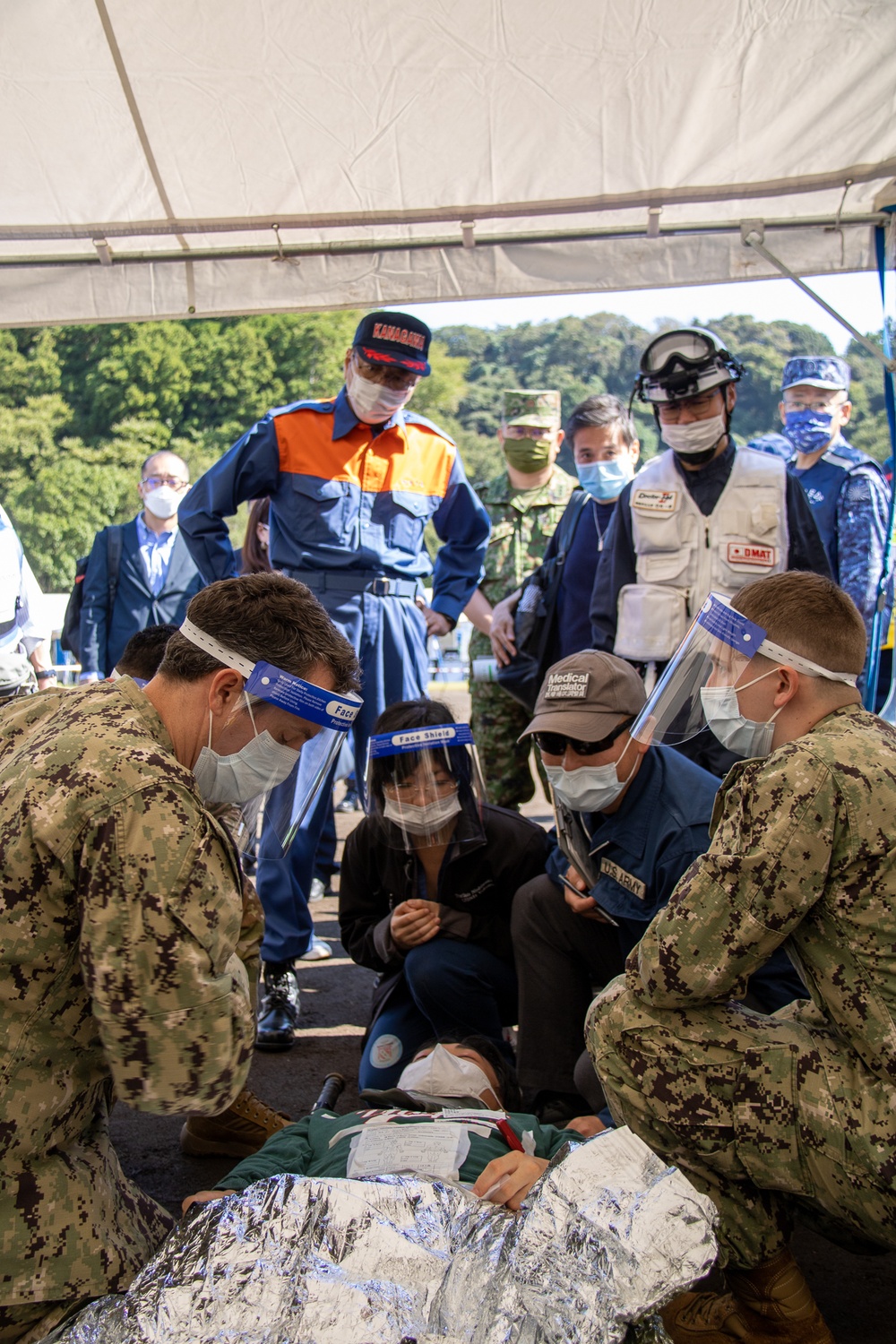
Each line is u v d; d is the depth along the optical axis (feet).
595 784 8.88
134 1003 5.35
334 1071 11.24
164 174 12.38
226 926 5.62
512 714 16.78
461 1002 9.87
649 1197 6.10
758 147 12.16
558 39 10.72
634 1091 6.94
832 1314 7.25
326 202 12.91
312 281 13.70
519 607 14.80
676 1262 5.83
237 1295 5.75
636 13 10.43
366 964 10.94
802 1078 6.51
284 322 137.80
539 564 19.01
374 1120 7.52
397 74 11.10
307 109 11.56
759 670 7.09
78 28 10.59
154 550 19.08
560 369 239.71
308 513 13.16
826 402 17.61
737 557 11.74
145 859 5.36
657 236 13.26
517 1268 5.90
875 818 6.27
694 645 7.52
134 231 13.07
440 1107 8.01
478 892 10.37
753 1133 6.56
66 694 6.40
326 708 6.06
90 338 134.21
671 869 8.80
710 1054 6.72
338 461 13.20
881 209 12.85
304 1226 6.15
